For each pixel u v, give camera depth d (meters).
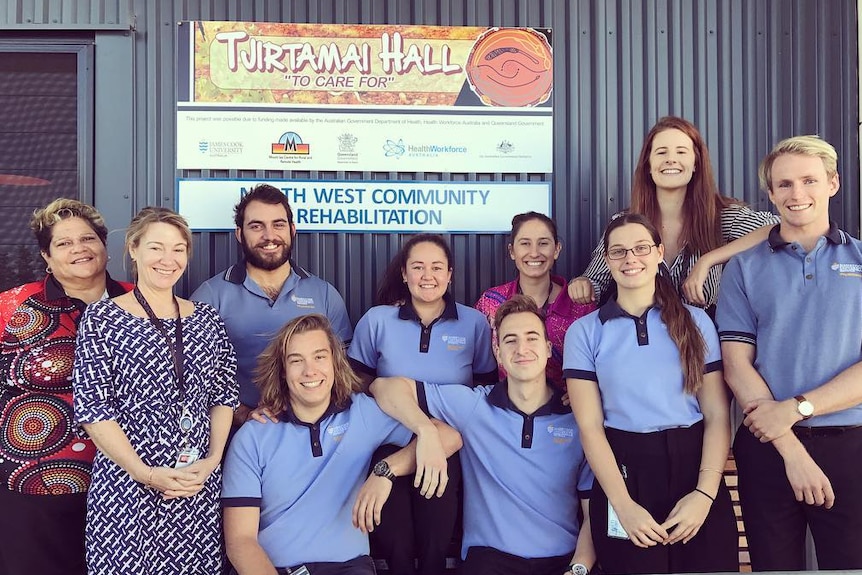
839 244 2.74
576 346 2.88
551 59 3.94
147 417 2.65
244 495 2.83
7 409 2.88
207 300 3.35
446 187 3.90
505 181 3.93
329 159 3.85
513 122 3.93
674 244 3.34
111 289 3.13
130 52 3.81
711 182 3.30
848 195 4.02
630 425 2.75
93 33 3.82
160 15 3.82
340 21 3.86
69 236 2.96
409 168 3.88
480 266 3.92
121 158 3.80
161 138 3.82
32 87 3.81
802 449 2.63
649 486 2.71
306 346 2.87
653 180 3.34
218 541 2.79
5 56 3.81
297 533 2.87
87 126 3.79
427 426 2.90
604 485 2.72
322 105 3.85
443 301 3.35
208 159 3.81
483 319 3.38
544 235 3.38
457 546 3.27
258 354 3.36
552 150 3.95
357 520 2.83
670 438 2.72
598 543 2.78
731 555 2.71
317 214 3.85
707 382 2.80
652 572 2.68
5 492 2.87
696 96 4.01
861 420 2.66
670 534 2.63
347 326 3.57
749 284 2.84
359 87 3.86
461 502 3.18
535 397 3.00
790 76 4.04
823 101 4.04
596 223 3.96
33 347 2.90
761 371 2.79
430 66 3.89
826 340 2.68
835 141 4.03
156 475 2.60
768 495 2.74
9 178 3.80
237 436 2.90
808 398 2.60
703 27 4.03
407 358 3.25
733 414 3.58
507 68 3.92
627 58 4.00
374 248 3.88
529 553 2.90
